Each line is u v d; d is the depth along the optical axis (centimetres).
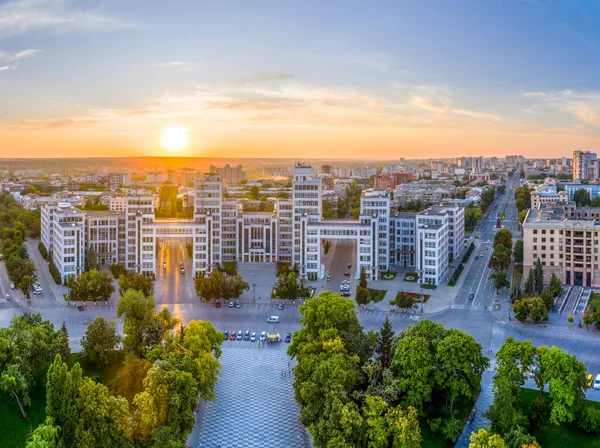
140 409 15138
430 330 18638
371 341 19975
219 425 17850
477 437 14288
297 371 18112
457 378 17375
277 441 17000
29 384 18350
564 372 16712
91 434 14475
